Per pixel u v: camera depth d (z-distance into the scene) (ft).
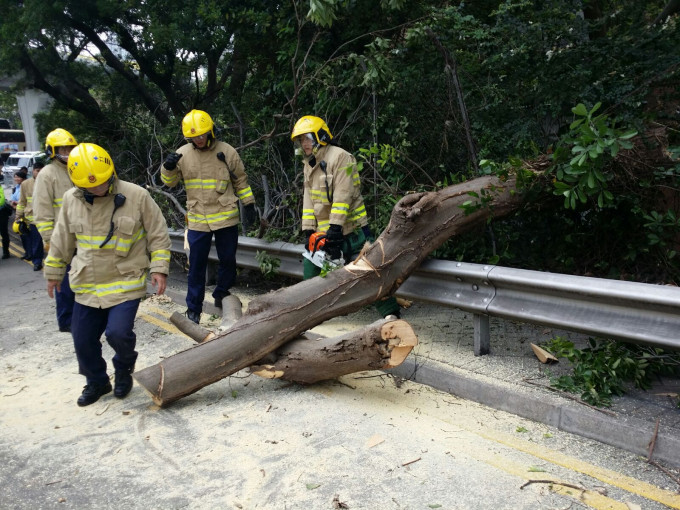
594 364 13.19
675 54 18.19
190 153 20.66
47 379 17.20
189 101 46.03
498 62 21.04
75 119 50.57
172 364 14.25
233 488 10.82
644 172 15.97
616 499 9.87
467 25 22.40
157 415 14.17
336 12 25.79
